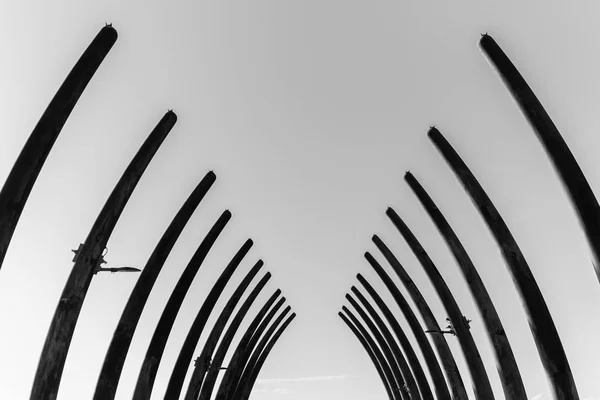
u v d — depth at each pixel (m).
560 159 6.05
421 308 13.26
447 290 11.30
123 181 7.19
